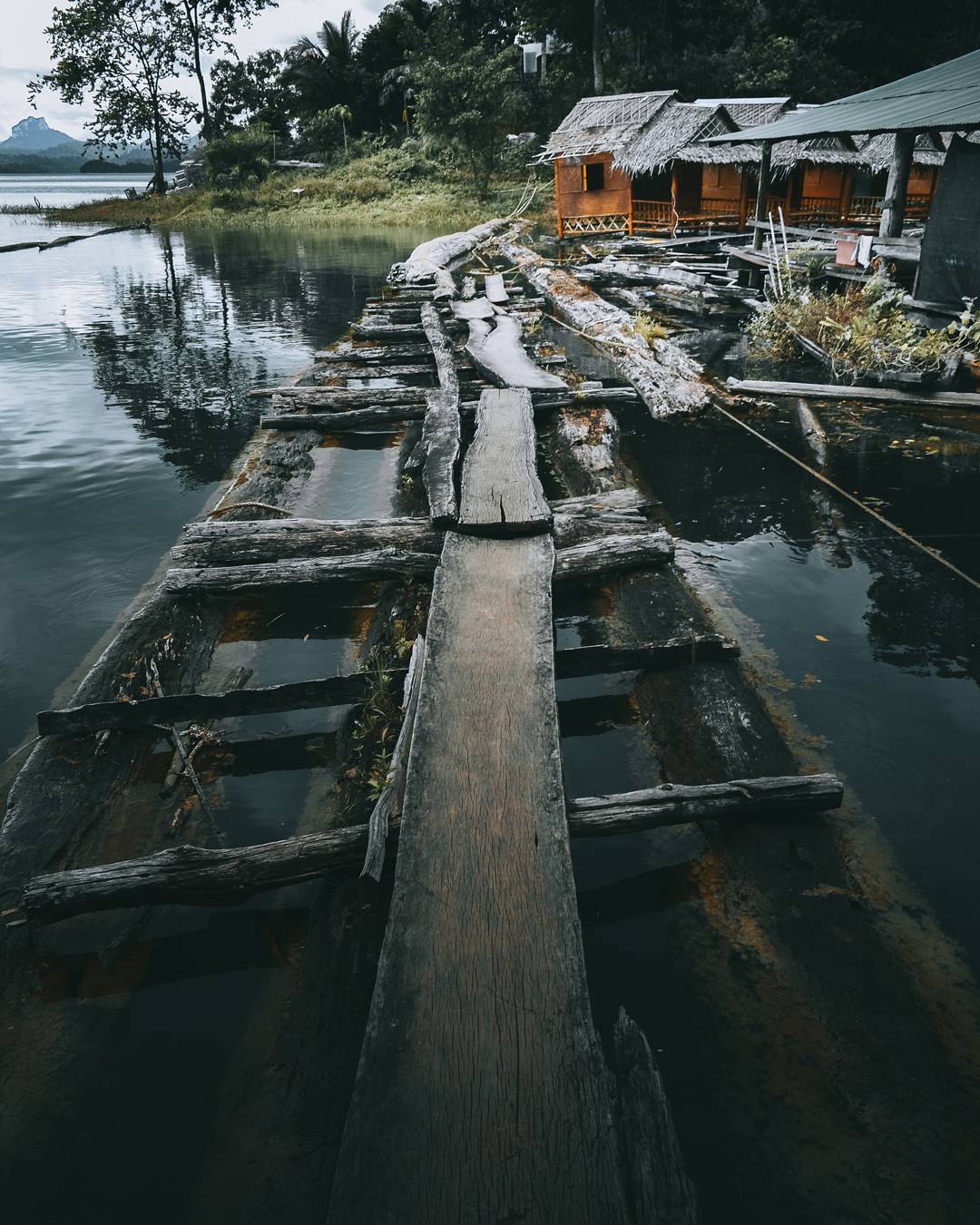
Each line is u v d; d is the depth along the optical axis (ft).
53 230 103.14
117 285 59.41
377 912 8.75
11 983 8.41
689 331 42.45
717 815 9.81
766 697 12.72
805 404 28.71
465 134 107.34
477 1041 6.73
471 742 10.27
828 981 8.07
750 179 76.02
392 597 15.37
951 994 8.01
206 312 48.96
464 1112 6.22
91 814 10.50
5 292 56.13
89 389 32.53
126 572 17.52
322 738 12.12
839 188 79.56
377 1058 6.62
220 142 134.92
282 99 157.48
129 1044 7.74
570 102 119.14
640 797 9.71
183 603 15.35
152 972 8.50
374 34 144.56
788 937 8.57
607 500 18.92
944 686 12.95
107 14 136.67
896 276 40.91
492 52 131.03
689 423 27.09
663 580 15.78
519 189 113.19
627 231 77.10
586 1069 6.49
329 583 15.74
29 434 26.96
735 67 107.45
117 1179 6.66
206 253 78.33
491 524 16.28
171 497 21.75
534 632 12.69
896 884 9.32
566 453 23.72
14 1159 6.81
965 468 22.52
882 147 72.43
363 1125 6.15
